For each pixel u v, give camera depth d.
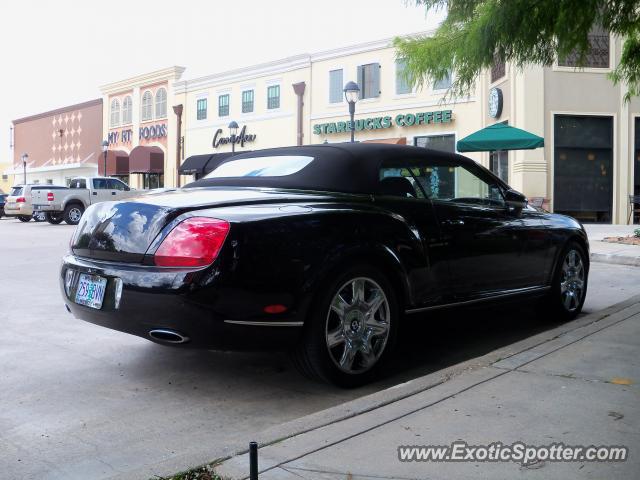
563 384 3.50
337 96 26.00
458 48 6.78
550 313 5.68
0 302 7.01
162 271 3.44
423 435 2.84
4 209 26.72
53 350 4.90
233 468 2.57
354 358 3.87
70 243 4.20
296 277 3.52
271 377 4.21
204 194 3.92
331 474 2.49
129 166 35.66
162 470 2.58
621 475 2.45
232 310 3.39
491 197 5.04
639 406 3.16
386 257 3.95
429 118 22.84
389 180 4.31
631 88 10.11
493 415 3.06
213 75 31.47
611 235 14.33
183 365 4.50
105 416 3.52
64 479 2.75
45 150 46.47
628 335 4.54
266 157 4.67
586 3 5.80
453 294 4.49
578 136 18.69
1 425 3.39
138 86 36.56
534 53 6.48
